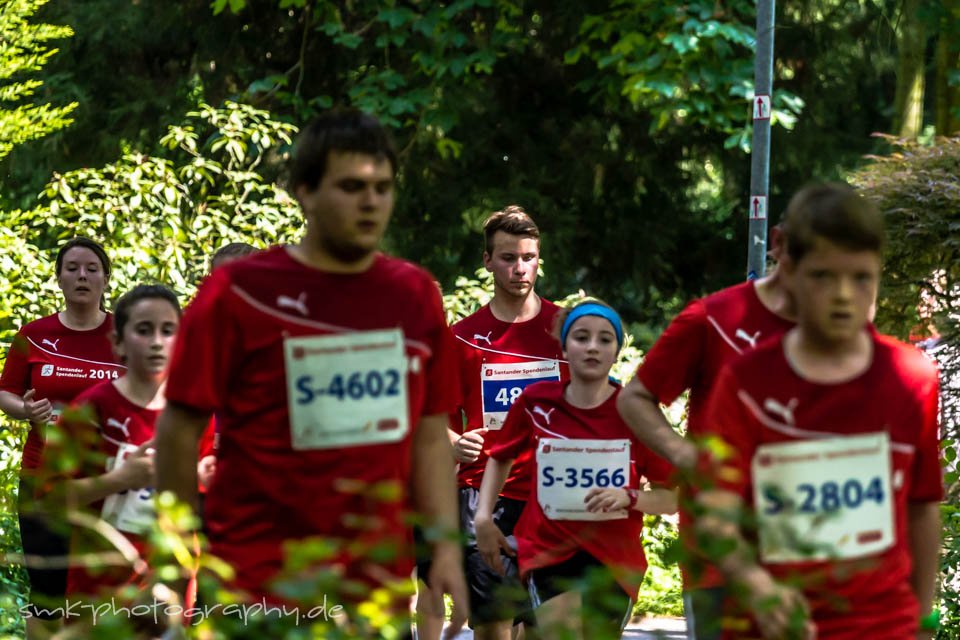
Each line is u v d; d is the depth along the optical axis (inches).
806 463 246.7
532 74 1359.5
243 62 1353.3
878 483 248.5
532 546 455.5
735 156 1363.2
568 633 186.5
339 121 266.1
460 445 504.7
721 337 315.3
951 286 721.0
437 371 284.7
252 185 890.1
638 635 606.2
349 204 263.1
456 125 1270.9
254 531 266.7
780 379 248.1
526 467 506.6
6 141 1003.3
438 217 1350.9
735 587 198.1
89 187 898.1
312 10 1315.2
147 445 378.9
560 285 1363.2
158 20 1318.9
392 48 1317.7
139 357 403.2
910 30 1138.0
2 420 717.9
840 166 1352.1
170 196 846.5
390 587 186.1
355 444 267.3
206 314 266.5
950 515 459.2
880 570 248.2
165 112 1315.2
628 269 1412.4
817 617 247.4
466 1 1155.9
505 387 536.4
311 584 173.6
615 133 1370.6
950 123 1127.0
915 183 709.3
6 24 993.5
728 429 248.8
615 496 435.2
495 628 500.1
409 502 289.4
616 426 456.4
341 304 270.1
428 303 280.5
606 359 457.1
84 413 194.4
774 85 1362.0
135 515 385.1
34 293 788.6
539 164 1358.3
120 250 808.3
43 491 201.9
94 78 1336.1
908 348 256.2
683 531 209.8
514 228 533.6
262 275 268.8
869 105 1386.6
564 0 1305.4
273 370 266.8
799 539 196.9
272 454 267.0
